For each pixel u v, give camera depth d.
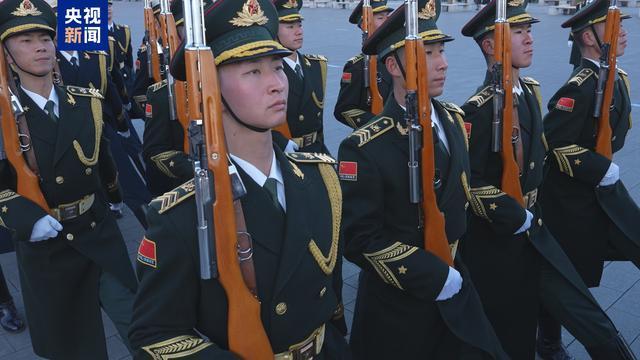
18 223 2.92
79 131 3.12
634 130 8.11
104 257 3.21
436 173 2.54
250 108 1.60
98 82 5.56
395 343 2.70
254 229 1.67
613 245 3.89
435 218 2.50
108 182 3.53
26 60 2.92
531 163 3.22
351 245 2.54
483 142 3.13
